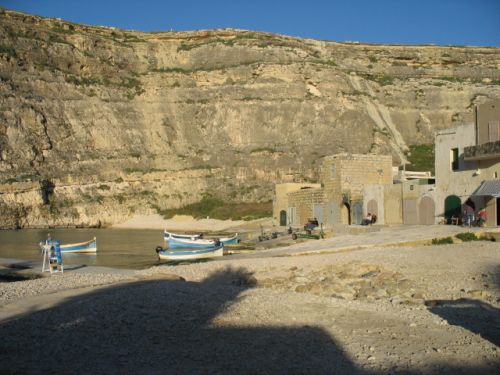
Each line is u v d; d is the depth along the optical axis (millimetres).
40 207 98625
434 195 45969
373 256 29047
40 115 109125
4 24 116938
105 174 109500
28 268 32594
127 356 11445
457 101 136375
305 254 33781
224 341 12586
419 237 35938
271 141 118812
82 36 127500
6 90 108438
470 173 42375
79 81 121312
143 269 31984
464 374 10664
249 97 125438
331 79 130375
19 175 100062
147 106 125438
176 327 13727
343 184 54312
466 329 14141
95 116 117250
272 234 53344
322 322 14562
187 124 124250
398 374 10625
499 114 40156
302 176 109750
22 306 15914
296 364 11102
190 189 110875
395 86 139250
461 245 32094
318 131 120625
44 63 118312
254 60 133375
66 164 107625
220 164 115000
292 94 126250
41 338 12539
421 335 13422
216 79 130500
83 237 72000
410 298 19422
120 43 134000
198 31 141625
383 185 50844
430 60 148875
